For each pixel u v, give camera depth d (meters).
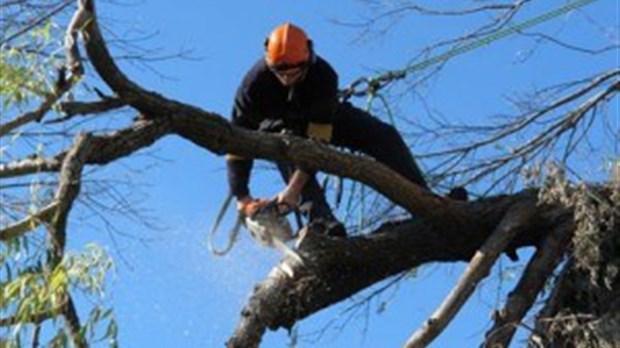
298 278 8.30
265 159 7.93
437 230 8.43
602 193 8.11
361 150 8.79
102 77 7.23
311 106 8.36
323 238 8.39
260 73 8.32
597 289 8.05
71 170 6.86
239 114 8.46
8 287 5.55
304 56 8.24
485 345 7.93
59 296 5.68
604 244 8.05
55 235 6.60
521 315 8.03
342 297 8.46
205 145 7.70
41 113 6.62
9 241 5.77
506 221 8.25
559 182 8.13
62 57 7.12
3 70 6.11
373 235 8.47
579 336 7.89
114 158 7.24
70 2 8.42
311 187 8.55
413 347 7.63
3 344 5.55
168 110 7.47
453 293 7.83
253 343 8.08
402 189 8.25
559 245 8.23
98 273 5.61
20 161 7.00
